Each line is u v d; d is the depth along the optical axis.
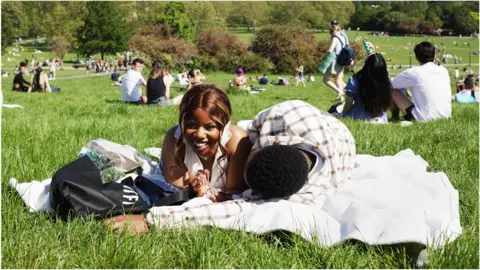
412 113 10.02
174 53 51.62
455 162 5.74
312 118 4.20
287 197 4.00
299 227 3.52
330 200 4.03
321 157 4.11
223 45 53.38
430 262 3.17
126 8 87.88
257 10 102.31
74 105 13.05
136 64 14.36
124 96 14.41
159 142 6.90
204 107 3.88
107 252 3.20
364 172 4.87
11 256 3.18
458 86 23.88
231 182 4.30
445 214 3.90
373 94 8.90
